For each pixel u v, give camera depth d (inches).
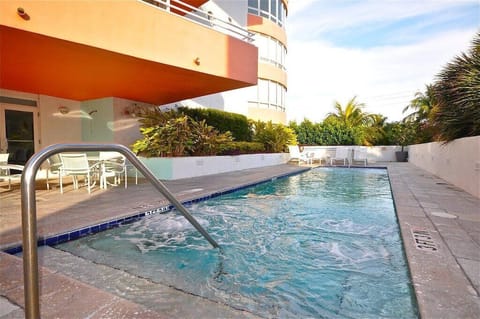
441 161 309.4
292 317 73.7
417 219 138.4
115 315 59.2
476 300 66.1
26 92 308.7
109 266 96.9
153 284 82.8
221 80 280.1
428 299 66.7
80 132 364.8
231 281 95.0
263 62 688.4
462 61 237.0
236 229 152.2
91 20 180.1
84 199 190.4
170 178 293.3
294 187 294.8
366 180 346.9
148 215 161.9
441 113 263.4
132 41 201.9
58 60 209.2
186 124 323.0
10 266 84.6
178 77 265.6
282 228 153.3
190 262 110.3
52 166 233.0
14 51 189.0
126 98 356.8
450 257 92.1
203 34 249.9
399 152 649.0
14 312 61.1
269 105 708.7
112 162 244.5
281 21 748.0
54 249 110.5
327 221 165.5
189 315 66.4
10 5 149.4
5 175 223.3
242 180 294.5
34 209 50.7
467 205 170.6
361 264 106.2
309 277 97.3
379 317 72.9
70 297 66.6
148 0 292.2
